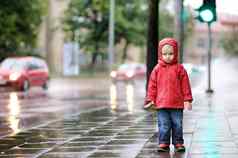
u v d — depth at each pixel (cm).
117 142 1516
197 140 1489
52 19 9169
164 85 1330
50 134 1761
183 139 1435
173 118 1332
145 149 1380
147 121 2072
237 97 3431
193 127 1780
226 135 1581
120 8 8275
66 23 8406
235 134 1603
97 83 6225
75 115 2411
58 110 2728
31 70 4612
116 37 8406
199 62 18075
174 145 1335
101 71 9106
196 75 7756
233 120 1995
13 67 4547
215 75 8050
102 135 1683
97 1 8162
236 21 5581
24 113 2583
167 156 1265
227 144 1413
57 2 9238
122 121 2091
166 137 1330
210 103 2897
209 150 1326
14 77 4441
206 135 1586
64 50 8306
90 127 1920
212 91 3966
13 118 2345
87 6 8338
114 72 6297
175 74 1330
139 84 6041
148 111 2528
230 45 12544
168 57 1330
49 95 4009
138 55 11744
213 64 12094
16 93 4272
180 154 1283
